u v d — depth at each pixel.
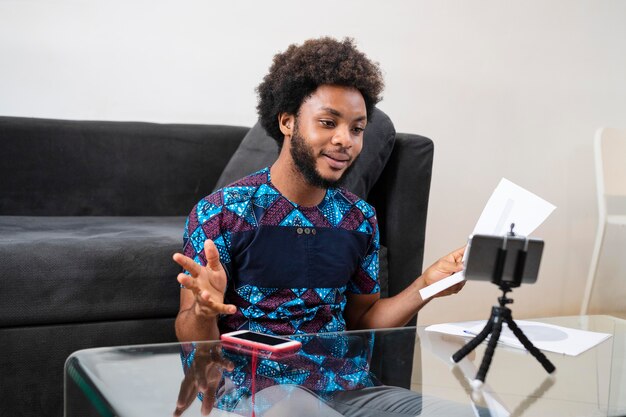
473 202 3.01
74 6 2.35
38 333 1.55
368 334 1.22
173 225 2.02
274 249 1.36
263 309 1.36
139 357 1.03
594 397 0.96
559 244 3.20
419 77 2.86
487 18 2.97
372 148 1.85
